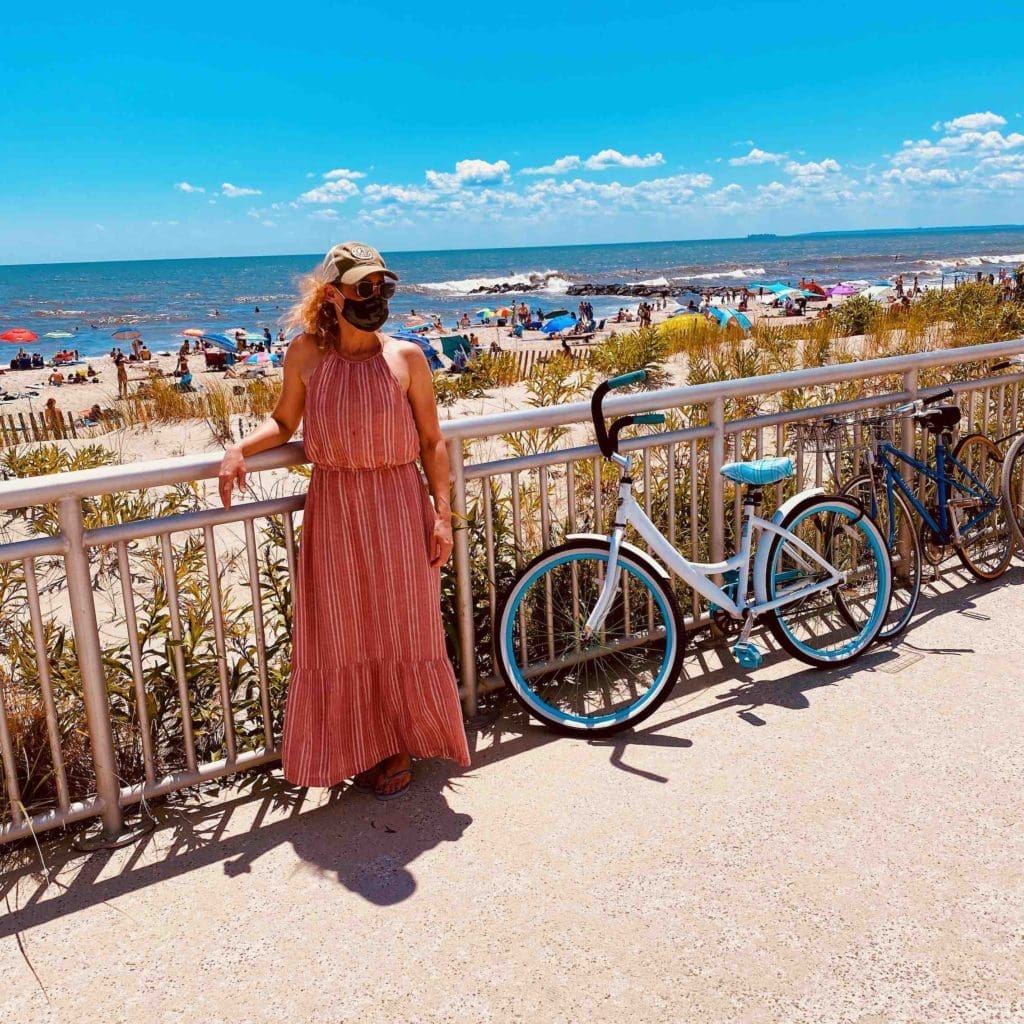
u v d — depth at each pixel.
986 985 2.23
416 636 3.07
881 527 4.66
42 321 83.31
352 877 2.76
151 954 2.47
